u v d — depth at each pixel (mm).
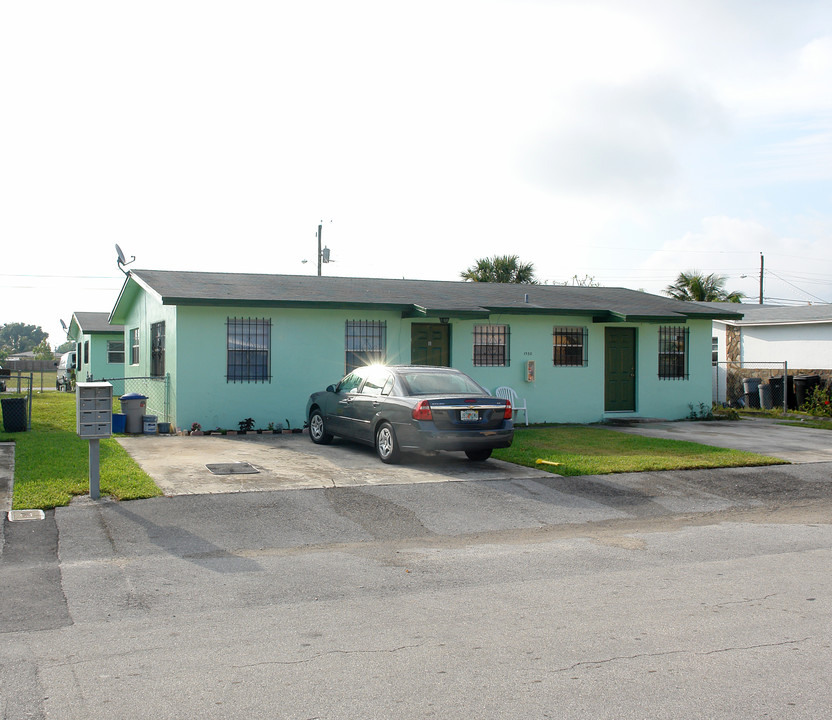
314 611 5230
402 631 4828
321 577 6082
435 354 16750
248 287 16078
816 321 22531
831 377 22391
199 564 6383
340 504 8594
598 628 4902
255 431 14773
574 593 5703
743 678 4105
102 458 10844
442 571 6316
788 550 7184
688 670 4211
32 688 3932
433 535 7629
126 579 5910
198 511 8070
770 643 4645
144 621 4984
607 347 18281
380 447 11328
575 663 4301
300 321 15516
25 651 4434
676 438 14961
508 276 33188
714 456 12117
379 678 4078
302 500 8688
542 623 4996
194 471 10188
